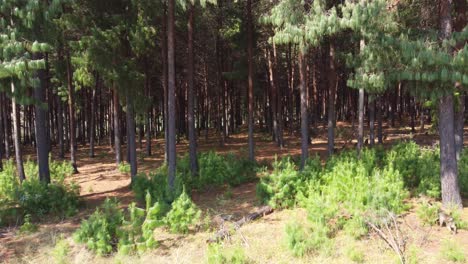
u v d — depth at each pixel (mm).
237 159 15562
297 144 22250
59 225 9906
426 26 9531
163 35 15789
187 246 8172
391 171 10359
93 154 23781
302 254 7398
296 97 30344
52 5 9312
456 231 7988
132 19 13188
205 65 25625
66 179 16750
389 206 8609
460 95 11328
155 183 11844
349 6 8289
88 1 12891
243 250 7477
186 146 24234
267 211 10000
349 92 29812
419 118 32531
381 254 7227
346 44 15883
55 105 29953
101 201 12352
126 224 8281
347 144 21234
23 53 8766
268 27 17500
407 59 7980
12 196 11266
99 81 24281
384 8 8125
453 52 8023
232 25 18500
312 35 8445
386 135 23031
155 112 32844
